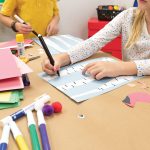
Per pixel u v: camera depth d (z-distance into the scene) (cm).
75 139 48
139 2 96
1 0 164
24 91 68
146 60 83
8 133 49
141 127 52
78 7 214
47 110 56
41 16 152
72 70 84
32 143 46
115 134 49
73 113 57
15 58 82
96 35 101
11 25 138
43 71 82
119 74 77
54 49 104
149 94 66
